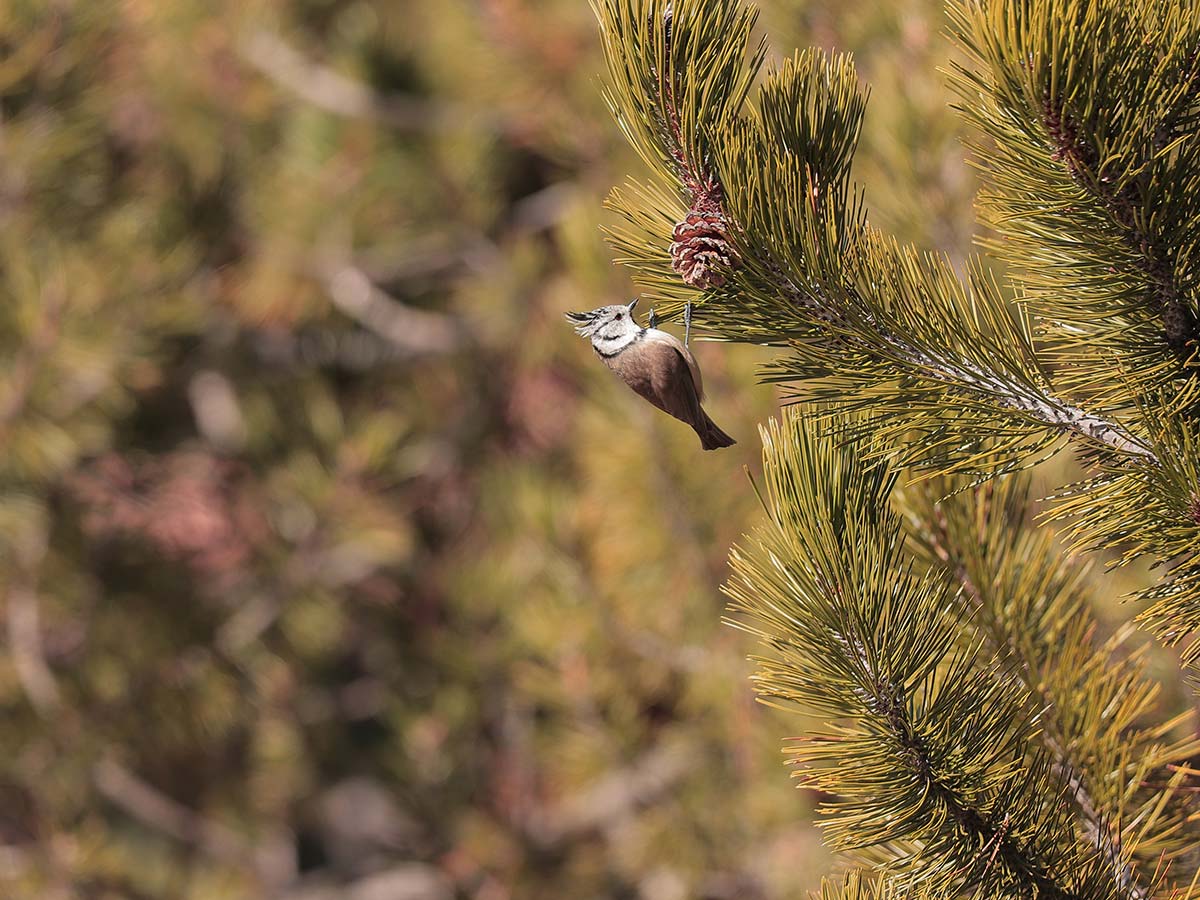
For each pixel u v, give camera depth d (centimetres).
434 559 1958
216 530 1695
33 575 1523
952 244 1066
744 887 1395
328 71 1819
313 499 1678
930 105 1065
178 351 1706
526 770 1730
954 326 1014
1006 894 1019
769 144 1012
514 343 1798
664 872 1453
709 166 1012
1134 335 1013
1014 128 1008
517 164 1880
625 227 1016
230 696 1695
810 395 1016
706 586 1295
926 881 1020
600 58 1519
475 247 1872
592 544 1379
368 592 1864
